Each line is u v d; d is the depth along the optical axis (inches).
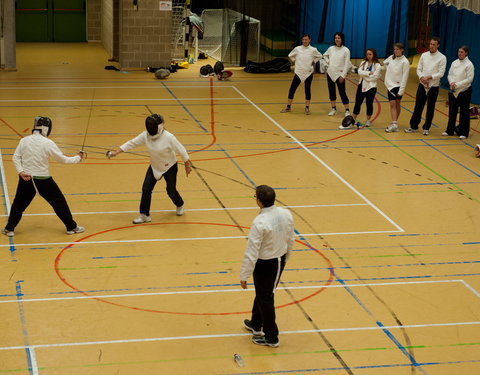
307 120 638.5
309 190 457.7
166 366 265.1
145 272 339.0
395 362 273.3
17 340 277.3
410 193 460.8
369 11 881.5
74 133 566.3
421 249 376.2
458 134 600.1
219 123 615.2
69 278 329.7
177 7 889.5
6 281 323.9
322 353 277.9
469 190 471.2
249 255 263.3
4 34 778.8
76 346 275.4
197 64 877.8
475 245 384.2
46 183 363.9
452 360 275.9
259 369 265.9
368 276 343.6
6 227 371.9
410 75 867.4
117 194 438.9
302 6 875.4
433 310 313.9
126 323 293.7
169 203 427.8
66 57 882.8
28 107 637.3
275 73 851.4
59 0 969.5
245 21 863.1
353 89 772.0
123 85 747.4
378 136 593.3
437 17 795.4
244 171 489.7
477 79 723.4
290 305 313.4
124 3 804.6
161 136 384.5
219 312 306.0
